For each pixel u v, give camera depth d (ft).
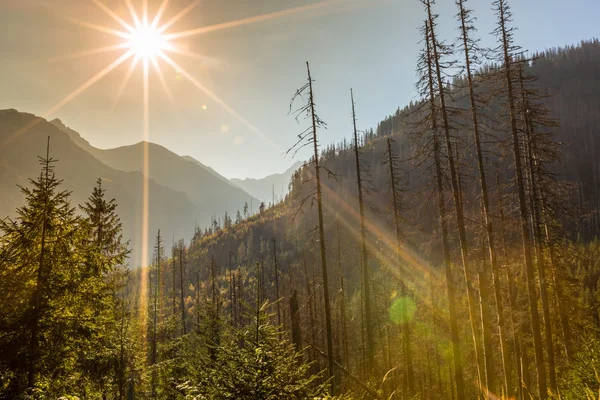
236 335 24.70
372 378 54.49
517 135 54.29
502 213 57.98
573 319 64.59
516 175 53.67
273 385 21.54
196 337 69.00
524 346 66.39
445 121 47.32
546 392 48.93
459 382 44.93
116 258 46.09
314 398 23.57
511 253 62.54
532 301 51.83
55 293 36.32
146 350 94.27
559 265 61.57
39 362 32.65
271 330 25.03
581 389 41.47
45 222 36.58
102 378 49.65
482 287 45.29
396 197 69.15
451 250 54.75
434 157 49.08
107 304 45.52
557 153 55.16
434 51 48.08
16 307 33.50
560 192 56.08
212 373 22.77
